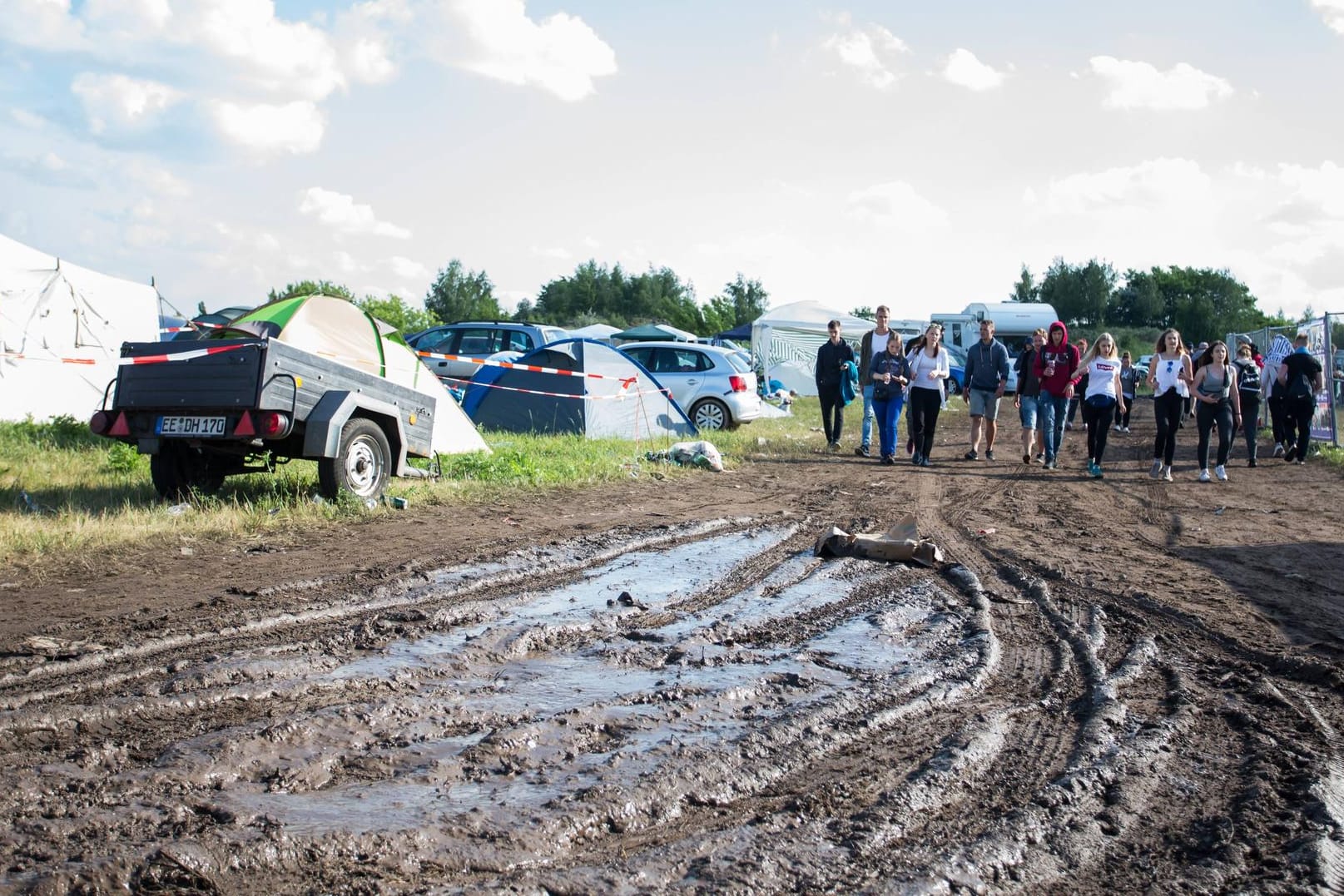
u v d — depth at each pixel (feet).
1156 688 15.33
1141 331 263.49
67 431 42.93
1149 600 20.92
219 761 11.34
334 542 24.63
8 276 46.26
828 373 53.57
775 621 18.88
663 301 251.80
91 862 8.87
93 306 49.01
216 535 24.73
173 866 8.95
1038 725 13.53
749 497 35.88
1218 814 10.82
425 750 12.05
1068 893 9.16
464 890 8.76
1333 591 22.30
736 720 13.39
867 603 20.45
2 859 8.98
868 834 10.05
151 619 17.31
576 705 13.80
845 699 14.26
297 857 9.29
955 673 15.78
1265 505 36.73
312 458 27.94
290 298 35.19
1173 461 53.93
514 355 61.98
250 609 18.17
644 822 10.38
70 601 18.52
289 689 13.93
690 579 22.34
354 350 36.11
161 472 28.60
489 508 30.76
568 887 8.90
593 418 52.60
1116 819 10.69
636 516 30.53
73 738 12.05
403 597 19.58
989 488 40.40
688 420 56.08
